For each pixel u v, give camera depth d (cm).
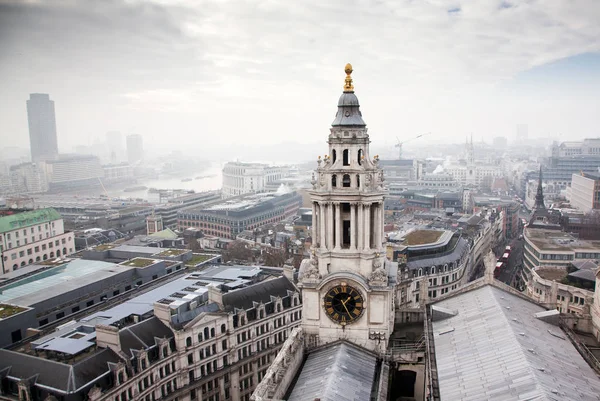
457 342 6844
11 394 8550
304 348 7419
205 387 10419
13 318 11094
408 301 15525
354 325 7256
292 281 13112
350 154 6969
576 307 13500
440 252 17138
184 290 12569
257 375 11588
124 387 8725
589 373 5938
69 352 8838
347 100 6981
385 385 6172
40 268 16012
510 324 6812
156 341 9612
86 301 13250
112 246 19788
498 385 5278
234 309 11244
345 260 7194
